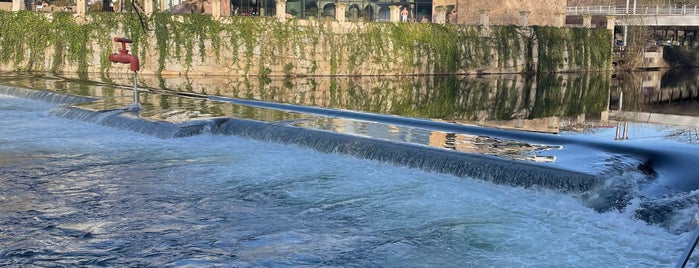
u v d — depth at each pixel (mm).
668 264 7812
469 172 11609
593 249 8297
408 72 48375
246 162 13125
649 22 63938
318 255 8297
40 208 10203
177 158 13500
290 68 44344
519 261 7961
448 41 50156
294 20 44438
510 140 13922
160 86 32031
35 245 8617
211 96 23406
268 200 10625
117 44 40938
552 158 11898
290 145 14602
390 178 11773
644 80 51375
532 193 10617
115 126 17078
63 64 40375
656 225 9078
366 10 58406
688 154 12477
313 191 11062
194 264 7988
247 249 8516
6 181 11727
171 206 10336
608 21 61469
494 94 35000
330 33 45500
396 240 8773
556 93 36969
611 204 9742
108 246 8609
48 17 40250
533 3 60781
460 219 9523
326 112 18750
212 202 10539
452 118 23516
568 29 57625
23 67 40000
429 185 11258
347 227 9320
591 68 59688
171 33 41812
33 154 13859
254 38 43312
